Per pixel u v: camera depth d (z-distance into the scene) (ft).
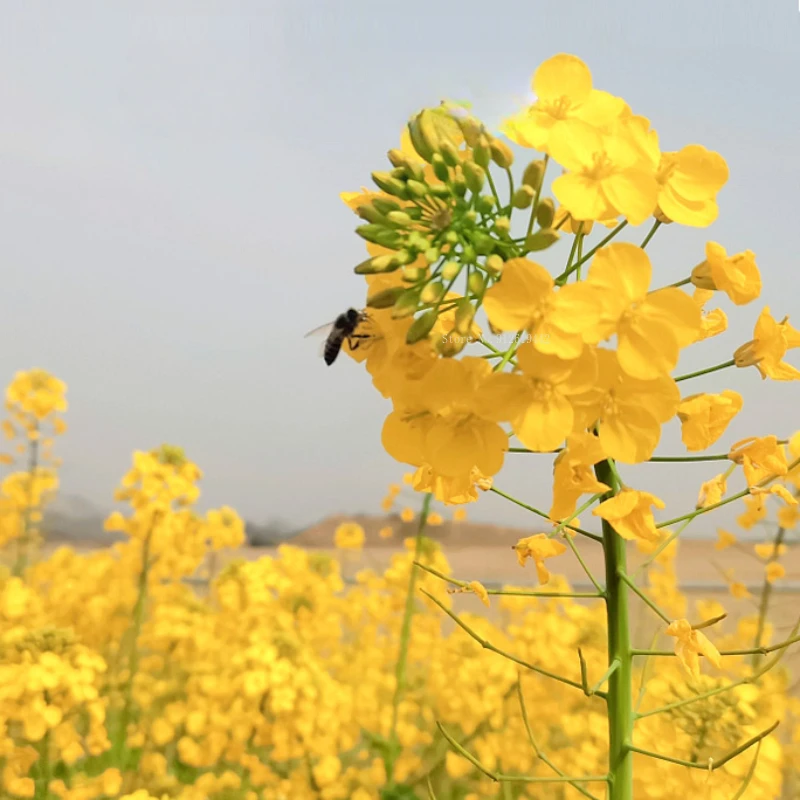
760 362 0.58
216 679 1.17
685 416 0.57
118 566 1.43
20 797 1.05
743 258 0.56
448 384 0.53
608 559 0.58
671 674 0.84
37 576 1.48
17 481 1.58
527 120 0.55
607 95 0.57
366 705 1.26
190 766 1.24
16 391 1.60
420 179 0.56
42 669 1.03
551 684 1.18
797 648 1.07
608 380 0.52
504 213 0.55
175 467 1.44
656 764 0.76
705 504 0.59
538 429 0.51
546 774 1.07
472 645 1.24
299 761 1.21
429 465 0.57
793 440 0.63
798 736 0.97
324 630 1.42
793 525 1.02
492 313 0.51
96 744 1.10
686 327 0.51
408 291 0.54
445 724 1.20
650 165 0.53
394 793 1.13
